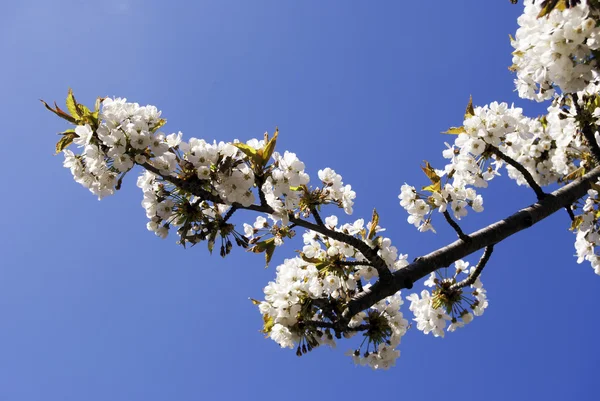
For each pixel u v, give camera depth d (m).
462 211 6.04
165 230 5.24
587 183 6.33
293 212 5.43
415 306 6.55
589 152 6.83
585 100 6.16
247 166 4.80
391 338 6.25
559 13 4.30
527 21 4.65
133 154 4.68
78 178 4.87
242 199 4.77
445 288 6.47
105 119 4.59
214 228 5.16
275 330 5.87
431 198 6.04
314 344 5.84
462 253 5.91
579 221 6.09
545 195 6.19
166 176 4.74
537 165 7.30
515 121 5.63
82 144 4.60
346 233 6.02
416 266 5.83
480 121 5.68
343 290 5.87
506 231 5.98
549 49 4.41
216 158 4.76
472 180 6.15
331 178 5.62
